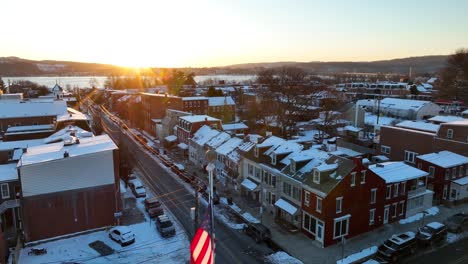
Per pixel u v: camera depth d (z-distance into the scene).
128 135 85.56
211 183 12.11
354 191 32.12
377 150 56.25
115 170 36.09
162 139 76.94
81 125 60.16
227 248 31.06
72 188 34.12
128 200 42.69
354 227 32.88
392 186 35.50
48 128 64.44
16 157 42.56
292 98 89.25
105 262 29.09
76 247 31.86
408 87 142.12
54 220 33.78
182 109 89.19
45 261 29.36
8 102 75.38
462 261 28.89
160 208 38.09
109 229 35.50
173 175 52.25
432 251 30.62
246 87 175.38
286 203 35.56
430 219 37.03
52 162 33.00
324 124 77.62
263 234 31.88
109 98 140.12
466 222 35.28
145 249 31.08
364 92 152.62
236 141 49.72
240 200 42.59
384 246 29.41
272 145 42.62
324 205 30.50
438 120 58.91
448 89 118.56
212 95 117.81
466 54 116.56
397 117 92.81
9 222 35.41
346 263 28.30
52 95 135.50
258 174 41.75
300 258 29.12
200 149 56.88
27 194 32.50
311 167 34.97
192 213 19.72
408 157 50.75
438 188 41.47
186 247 31.44
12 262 28.70
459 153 45.00
